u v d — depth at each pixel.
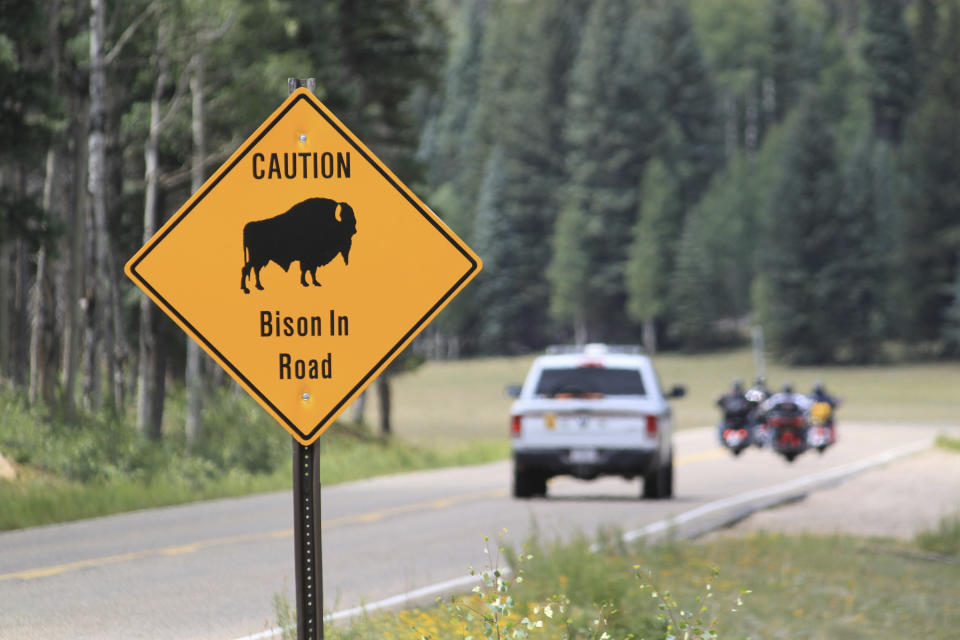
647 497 87.75
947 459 129.62
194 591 49.19
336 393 25.92
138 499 85.50
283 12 144.38
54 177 114.25
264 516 76.81
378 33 192.62
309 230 25.97
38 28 103.81
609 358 88.38
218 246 25.97
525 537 65.75
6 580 51.81
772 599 48.06
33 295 140.75
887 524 77.12
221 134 140.62
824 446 130.38
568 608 40.44
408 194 26.08
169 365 151.12
